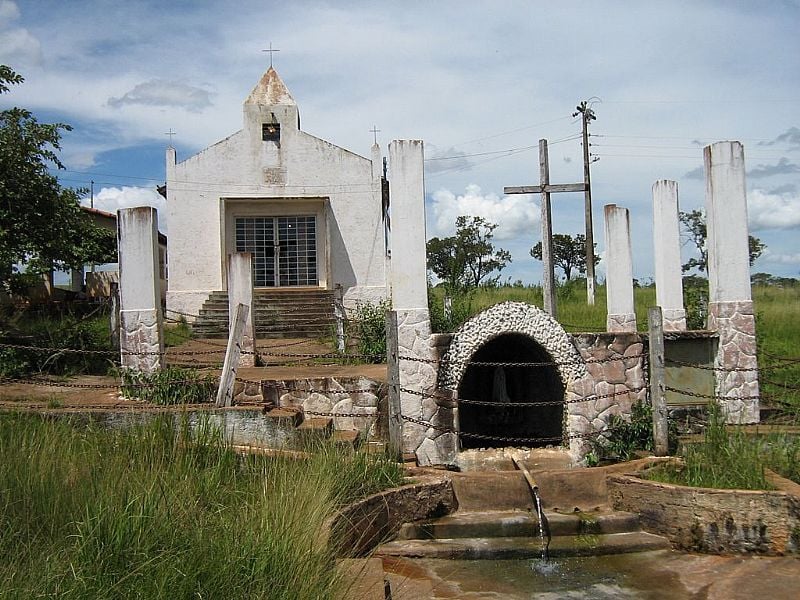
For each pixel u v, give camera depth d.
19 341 14.83
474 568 7.43
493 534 8.13
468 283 25.45
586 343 10.59
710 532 7.76
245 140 24.38
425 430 10.03
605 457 10.27
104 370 14.52
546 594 6.75
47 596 4.80
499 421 11.84
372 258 24.80
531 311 10.34
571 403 10.45
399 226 10.19
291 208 24.86
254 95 24.52
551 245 16.58
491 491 8.73
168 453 8.02
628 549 7.84
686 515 7.91
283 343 19.34
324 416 10.31
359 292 24.62
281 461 8.18
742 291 11.05
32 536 5.90
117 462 7.39
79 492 6.55
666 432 9.65
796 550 7.50
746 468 8.27
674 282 13.60
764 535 7.59
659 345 9.64
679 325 13.57
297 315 22.22
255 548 5.66
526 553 7.69
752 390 10.96
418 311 10.15
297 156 24.61
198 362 13.16
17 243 15.53
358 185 24.81
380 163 24.80
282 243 25.06
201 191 24.20
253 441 9.36
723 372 10.99
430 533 8.08
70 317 18.39
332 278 24.56
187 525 6.05
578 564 7.53
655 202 13.76
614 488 8.68
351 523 7.29
